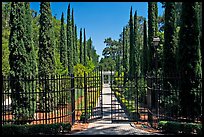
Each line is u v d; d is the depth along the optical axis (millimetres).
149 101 11383
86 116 11953
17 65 11047
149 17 17547
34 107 11375
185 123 8906
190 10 9578
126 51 33000
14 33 11125
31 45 11992
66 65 25594
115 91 23922
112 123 11555
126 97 18781
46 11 15766
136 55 23953
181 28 9742
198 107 9312
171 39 13039
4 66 18984
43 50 15562
